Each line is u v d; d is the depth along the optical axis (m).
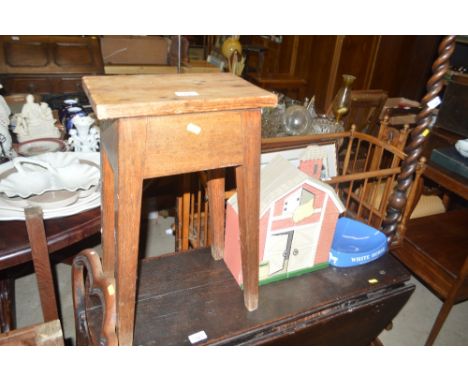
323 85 3.67
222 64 2.30
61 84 2.08
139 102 0.60
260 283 1.01
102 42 2.36
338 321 1.00
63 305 1.74
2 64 1.96
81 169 1.06
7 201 0.95
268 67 4.42
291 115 1.66
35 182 0.99
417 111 2.41
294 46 3.93
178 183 1.50
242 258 0.89
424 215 1.94
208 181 1.00
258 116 0.72
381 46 3.48
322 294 1.00
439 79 1.21
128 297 0.74
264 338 0.90
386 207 1.66
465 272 1.41
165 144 0.65
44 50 2.05
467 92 2.06
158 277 1.01
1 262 0.84
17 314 1.67
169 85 0.73
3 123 1.19
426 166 1.61
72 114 1.45
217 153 0.71
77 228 0.93
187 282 1.00
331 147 1.66
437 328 1.57
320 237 1.02
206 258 1.10
